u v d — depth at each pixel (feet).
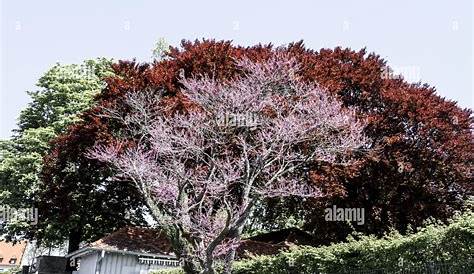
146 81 72.64
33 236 103.76
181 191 46.80
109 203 96.94
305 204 69.51
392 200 79.25
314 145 48.96
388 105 78.38
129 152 52.65
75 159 83.97
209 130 48.47
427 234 35.12
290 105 50.37
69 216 92.48
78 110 110.93
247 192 44.98
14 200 102.37
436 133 77.15
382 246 38.50
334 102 50.62
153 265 77.05
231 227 44.11
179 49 81.15
